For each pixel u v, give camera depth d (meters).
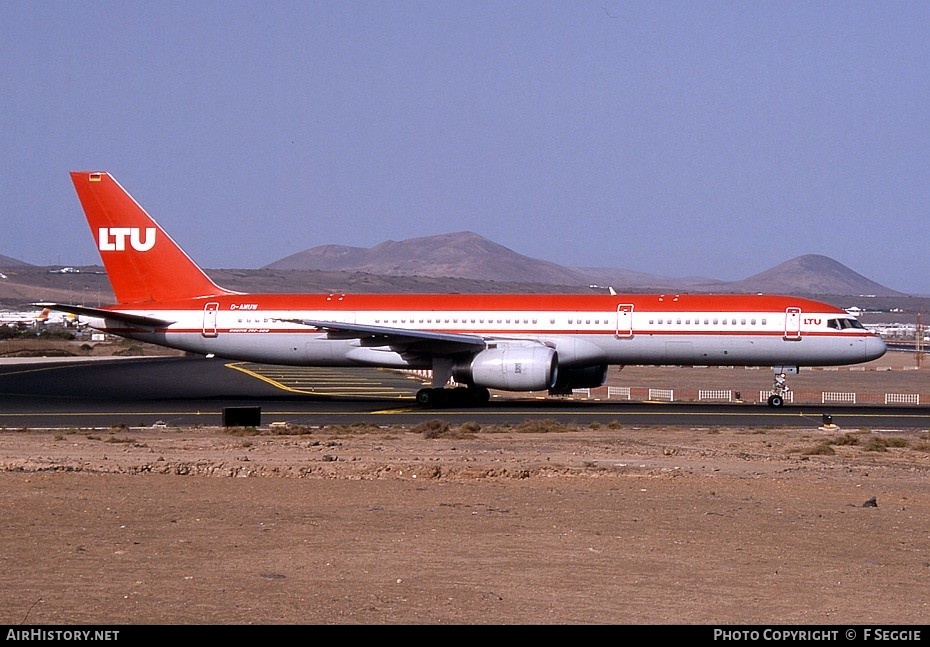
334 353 108.50
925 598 29.16
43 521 39.44
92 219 115.62
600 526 39.59
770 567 32.94
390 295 110.94
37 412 96.56
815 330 101.12
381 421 86.94
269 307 110.56
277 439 71.62
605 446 68.44
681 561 33.56
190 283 114.88
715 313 102.81
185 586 29.09
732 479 53.31
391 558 33.28
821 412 98.06
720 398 129.00
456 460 59.91
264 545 35.22
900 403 122.94
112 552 33.78
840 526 40.50
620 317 103.94
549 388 99.31
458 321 106.62
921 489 51.09
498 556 33.78
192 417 91.25
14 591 28.31
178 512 41.81
